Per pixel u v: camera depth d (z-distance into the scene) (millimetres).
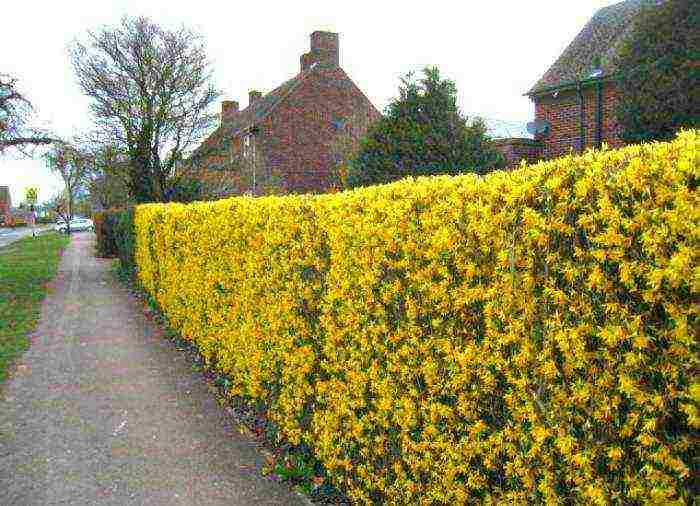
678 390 2236
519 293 2906
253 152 33625
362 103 36000
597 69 14398
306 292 5316
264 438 6344
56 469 5680
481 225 3139
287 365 5785
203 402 7547
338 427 4961
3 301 16234
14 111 20953
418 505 3910
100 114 25547
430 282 3613
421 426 3877
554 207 2703
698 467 2217
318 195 5531
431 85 10805
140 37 25625
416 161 10508
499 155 10945
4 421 6945
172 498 5078
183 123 26594
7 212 109938
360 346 4590
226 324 7656
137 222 17312
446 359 3475
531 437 2926
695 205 2125
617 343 2400
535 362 2842
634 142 10125
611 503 2494
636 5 16750
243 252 6922
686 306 2189
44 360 9766
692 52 9164
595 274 2447
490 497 3242
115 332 12055
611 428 2480
